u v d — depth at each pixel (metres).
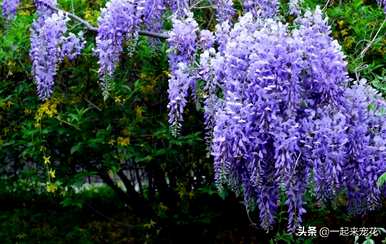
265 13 4.13
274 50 2.80
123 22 3.63
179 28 3.51
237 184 2.98
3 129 5.00
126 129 4.75
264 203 2.86
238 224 5.67
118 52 3.66
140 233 6.59
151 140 4.90
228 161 2.84
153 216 5.74
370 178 3.01
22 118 4.99
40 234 6.95
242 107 2.81
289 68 2.79
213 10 4.89
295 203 2.78
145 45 4.59
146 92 4.83
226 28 3.45
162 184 5.50
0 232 7.03
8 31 4.87
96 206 7.59
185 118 4.94
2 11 4.90
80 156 5.10
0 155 5.34
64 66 4.74
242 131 2.79
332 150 2.79
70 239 6.77
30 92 4.92
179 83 3.31
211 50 3.20
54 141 4.98
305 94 2.90
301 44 2.82
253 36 2.96
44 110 4.62
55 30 3.96
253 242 5.46
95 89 4.76
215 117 3.06
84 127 4.70
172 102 3.32
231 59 2.92
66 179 5.03
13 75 4.98
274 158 2.80
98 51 3.65
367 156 3.01
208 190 4.82
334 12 4.78
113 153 4.83
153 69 4.70
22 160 5.68
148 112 4.94
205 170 5.19
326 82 2.89
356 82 3.12
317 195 2.89
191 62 3.52
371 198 3.06
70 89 4.77
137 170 5.68
